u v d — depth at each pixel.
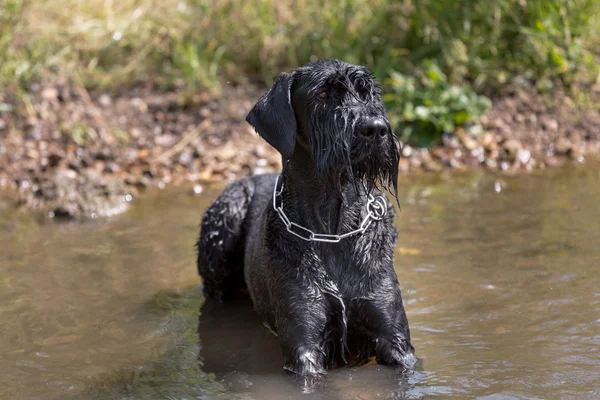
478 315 5.38
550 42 10.44
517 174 8.68
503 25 10.66
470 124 9.75
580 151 9.25
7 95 10.51
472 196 8.00
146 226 7.59
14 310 5.75
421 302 5.63
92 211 8.00
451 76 10.34
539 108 10.06
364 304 4.81
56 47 11.53
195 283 6.33
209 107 10.48
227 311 5.85
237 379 4.66
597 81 10.50
